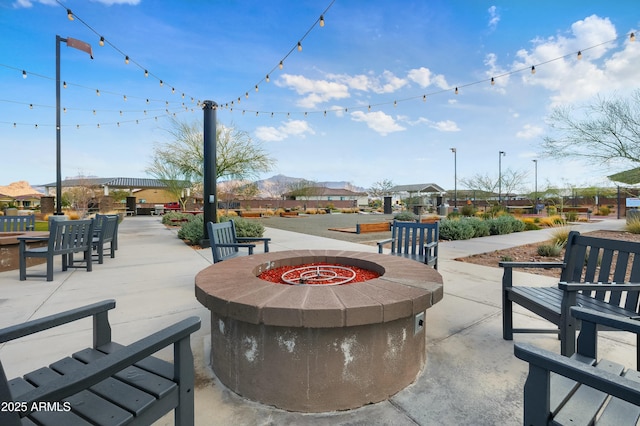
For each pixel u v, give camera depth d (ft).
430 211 97.14
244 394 6.10
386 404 5.88
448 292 13.17
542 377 3.44
